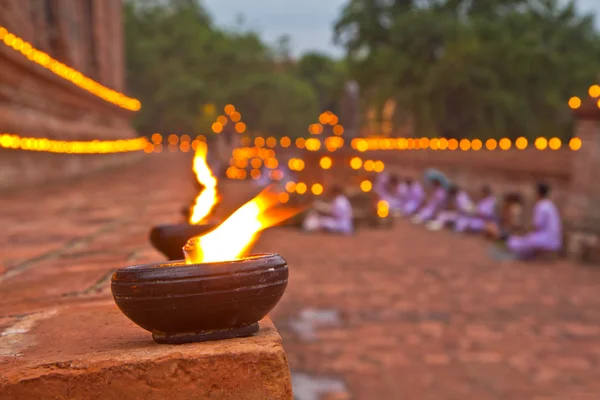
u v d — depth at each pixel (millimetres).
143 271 1169
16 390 1111
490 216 13836
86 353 1209
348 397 4359
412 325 6309
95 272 2775
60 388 1126
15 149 10266
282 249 11555
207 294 1161
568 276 9023
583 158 11359
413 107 38281
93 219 5859
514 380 4703
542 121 38125
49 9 14680
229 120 28031
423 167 21609
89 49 19547
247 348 1173
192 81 67500
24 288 2373
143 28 70625
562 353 5398
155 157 31297
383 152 27516
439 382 4688
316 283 8367
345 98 16969
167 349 1177
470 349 5504
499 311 6922
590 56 41719
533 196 13438
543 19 43094
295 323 6363
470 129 37469
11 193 9555
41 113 12023
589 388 4559
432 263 10078
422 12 40438
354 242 12703
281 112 79000
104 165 18641
